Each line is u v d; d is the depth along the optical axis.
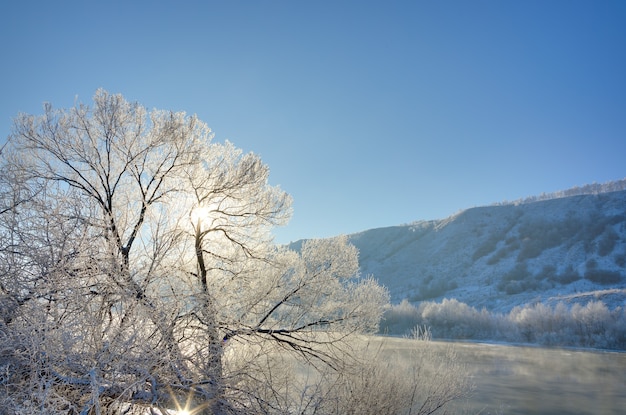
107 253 7.08
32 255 6.92
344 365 9.41
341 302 10.22
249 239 10.17
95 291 7.11
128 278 7.05
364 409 9.35
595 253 117.56
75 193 7.86
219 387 7.39
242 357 8.65
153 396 6.73
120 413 6.70
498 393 24.89
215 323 7.72
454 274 130.12
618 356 43.03
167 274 7.77
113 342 6.23
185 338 7.37
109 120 8.87
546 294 99.94
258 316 9.63
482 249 138.25
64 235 6.87
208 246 9.80
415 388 10.27
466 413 14.08
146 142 9.16
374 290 10.48
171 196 9.16
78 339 6.16
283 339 9.34
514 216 150.00
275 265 9.77
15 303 6.39
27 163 8.48
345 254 10.34
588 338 52.09
